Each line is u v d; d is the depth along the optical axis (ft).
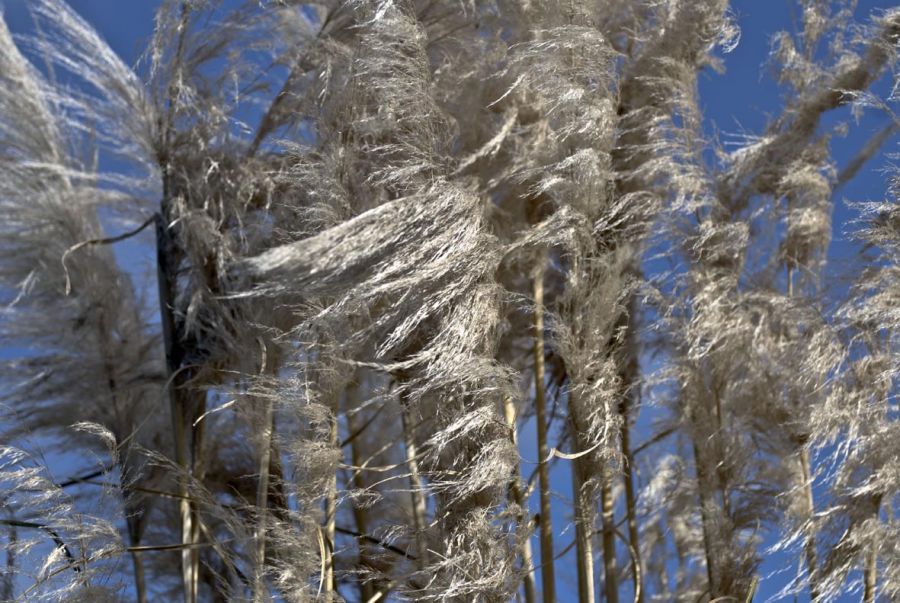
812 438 8.55
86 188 9.87
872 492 8.43
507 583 7.77
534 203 9.64
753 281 9.78
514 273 9.63
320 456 8.18
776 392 9.20
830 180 10.15
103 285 10.01
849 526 8.42
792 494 8.98
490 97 9.55
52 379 9.95
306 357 8.46
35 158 9.71
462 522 7.77
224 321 9.05
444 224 7.62
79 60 9.56
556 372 9.86
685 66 9.57
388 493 9.82
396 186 8.50
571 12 9.09
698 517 10.06
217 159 9.38
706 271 9.45
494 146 9.29
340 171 8.58
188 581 8.92
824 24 10.08
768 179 9.87
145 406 10.02
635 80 9.74
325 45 9.37
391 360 8.71
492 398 7.98
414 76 8.46
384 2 8.69
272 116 9.54
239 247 9.07
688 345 9.33
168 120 9.47
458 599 7.67
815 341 8.87
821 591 8.33
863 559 8.36
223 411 9.62
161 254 9.37
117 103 9.55
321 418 8.23
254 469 9.68
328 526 8.51
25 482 8.38
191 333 9.21
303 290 7.02
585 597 8.43
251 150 9.49
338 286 7.02
